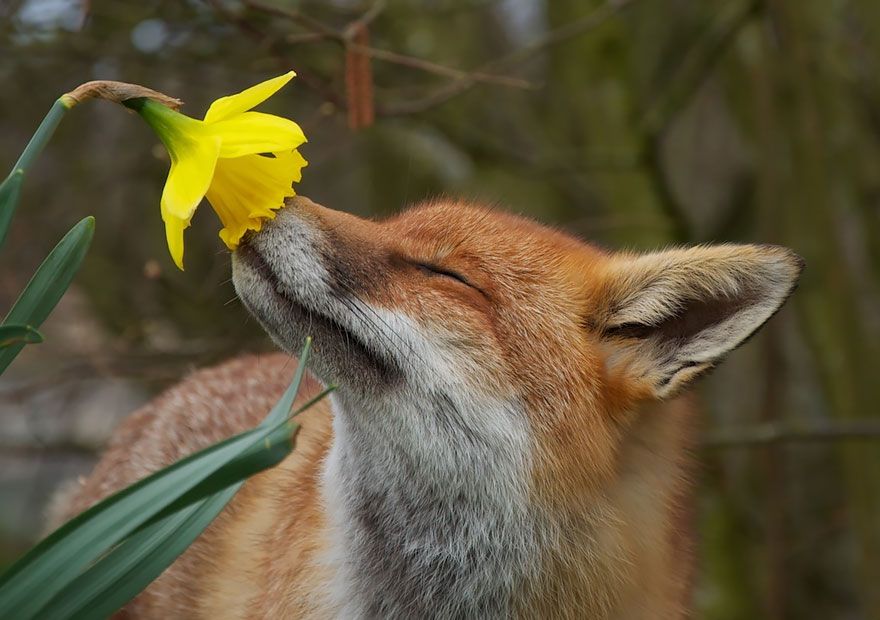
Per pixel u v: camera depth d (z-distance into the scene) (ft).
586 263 19.34
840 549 57.47
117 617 23.61
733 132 61.31
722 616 42.16
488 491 17.70
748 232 59.06
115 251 47.65
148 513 11.38
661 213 41.57
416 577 18.38
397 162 48.83
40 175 46.73
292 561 18.58
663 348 18.70
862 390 40.57
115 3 35.55
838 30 47.67
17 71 39.78
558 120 52.31
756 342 51.83
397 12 40.16
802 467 59.93
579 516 17.85
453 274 18.08
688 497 20.48
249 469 11.38
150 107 12.32
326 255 16.97
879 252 52.80
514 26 55.47
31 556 11.53
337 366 17.04
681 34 53.47
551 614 18.06
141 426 26.14
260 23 33.40
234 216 13.47
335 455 18.24
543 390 17.89
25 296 12.69
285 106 45.42
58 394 46.96
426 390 17.38
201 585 21.39
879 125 54.49
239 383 24.90
